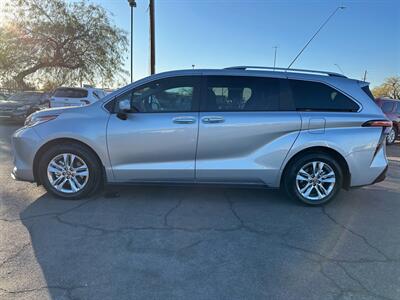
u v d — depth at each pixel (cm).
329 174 480
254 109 470
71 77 2392
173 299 271
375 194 555
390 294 285
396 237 393
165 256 335
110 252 340
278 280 301
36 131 469
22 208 448
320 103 478
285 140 465
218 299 272
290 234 394
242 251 350
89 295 272
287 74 481
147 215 436
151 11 1739
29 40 2233
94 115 469
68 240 362
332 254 349
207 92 471
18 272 301
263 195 526
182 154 467
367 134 474
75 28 2273
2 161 718
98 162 473
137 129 461
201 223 416
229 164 469
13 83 2305
